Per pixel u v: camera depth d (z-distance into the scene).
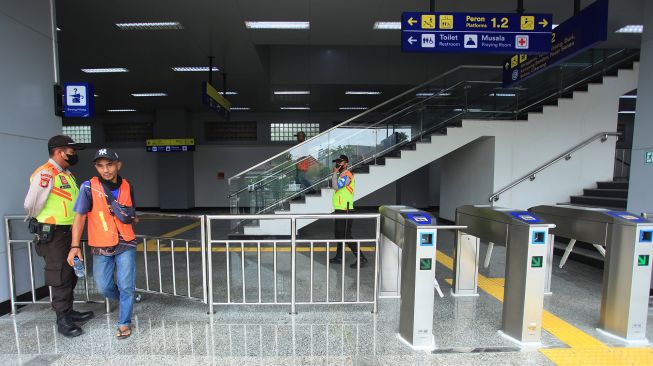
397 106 7.81
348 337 3.00
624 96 9.34
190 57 7.79
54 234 3.03
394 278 3.99
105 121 14.32
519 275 2.93
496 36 4.55
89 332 3.08
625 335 2.96
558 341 2.95
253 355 2.70
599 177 7.66
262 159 14.27
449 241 7.20
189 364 2.57
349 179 5.20
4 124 3.52
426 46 4.52
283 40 7.29
